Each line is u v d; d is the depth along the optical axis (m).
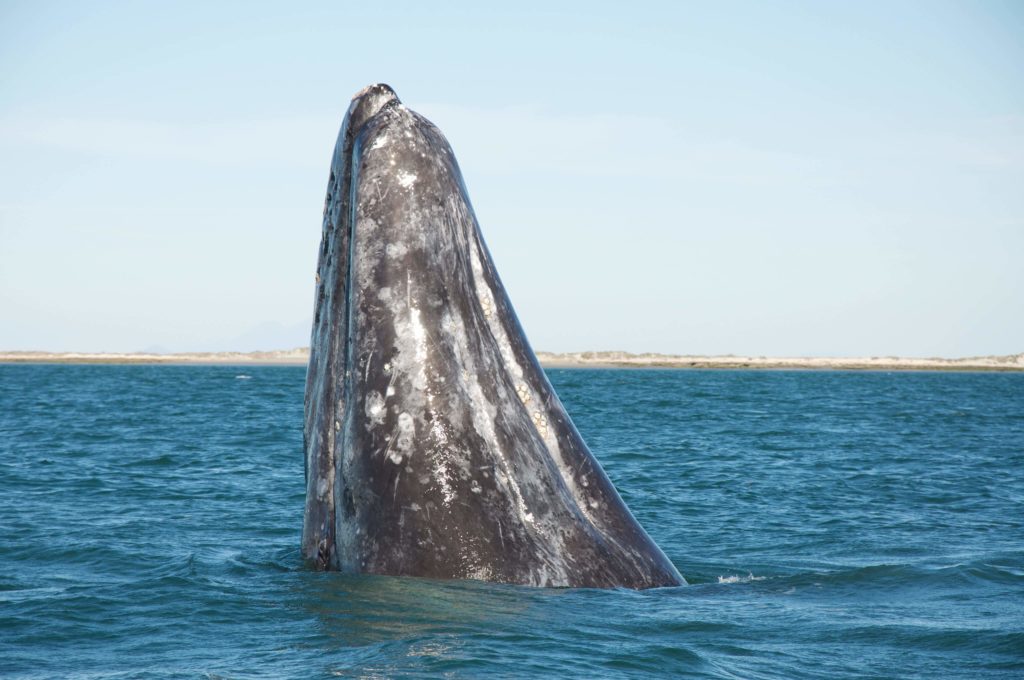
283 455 66.50
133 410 116.81
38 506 41.84
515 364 19.62
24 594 23.67
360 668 16.42
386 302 18.61
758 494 49.97
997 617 21.30
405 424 18.41
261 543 33.12
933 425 104.38
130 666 17.66
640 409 126.31
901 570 26.41
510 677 16.14
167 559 29.22
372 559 18.75
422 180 19.12
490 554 18.44
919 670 17.59
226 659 17.69
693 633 19.17
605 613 19.14
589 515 20.19
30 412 110.44
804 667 17.72
